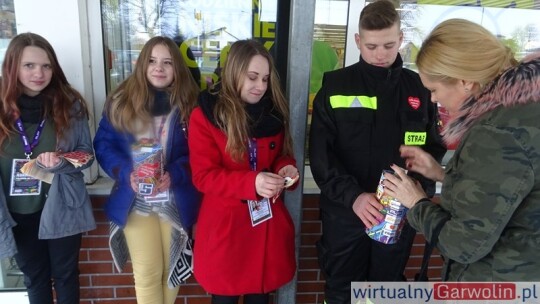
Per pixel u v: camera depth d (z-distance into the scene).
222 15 2.07
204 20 2.06
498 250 1.04
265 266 1.64
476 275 1.09
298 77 1.86
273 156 1.66
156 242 1.82
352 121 1.60
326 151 1.62
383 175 1.40
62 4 1.89
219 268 1.59
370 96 1.61
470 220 0.99
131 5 2.02
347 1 2.09
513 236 1.01
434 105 1.68
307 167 2.24
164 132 1.75
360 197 1.50
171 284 1.80
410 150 1.50
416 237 2.28
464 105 1.05
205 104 1.56
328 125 1.64
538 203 0.96
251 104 1.58
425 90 1.66
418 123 1.62
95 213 2.08
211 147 1.57
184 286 2.23
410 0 2.12
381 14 1.51
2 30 1.89
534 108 0.94
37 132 1.69
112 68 2.08
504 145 0.94
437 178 1.46
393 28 1.51
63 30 1.91
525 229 0.99
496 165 0.95
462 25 1.04
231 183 1.49
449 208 1.11
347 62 2.16
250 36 2.10
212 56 2.11
